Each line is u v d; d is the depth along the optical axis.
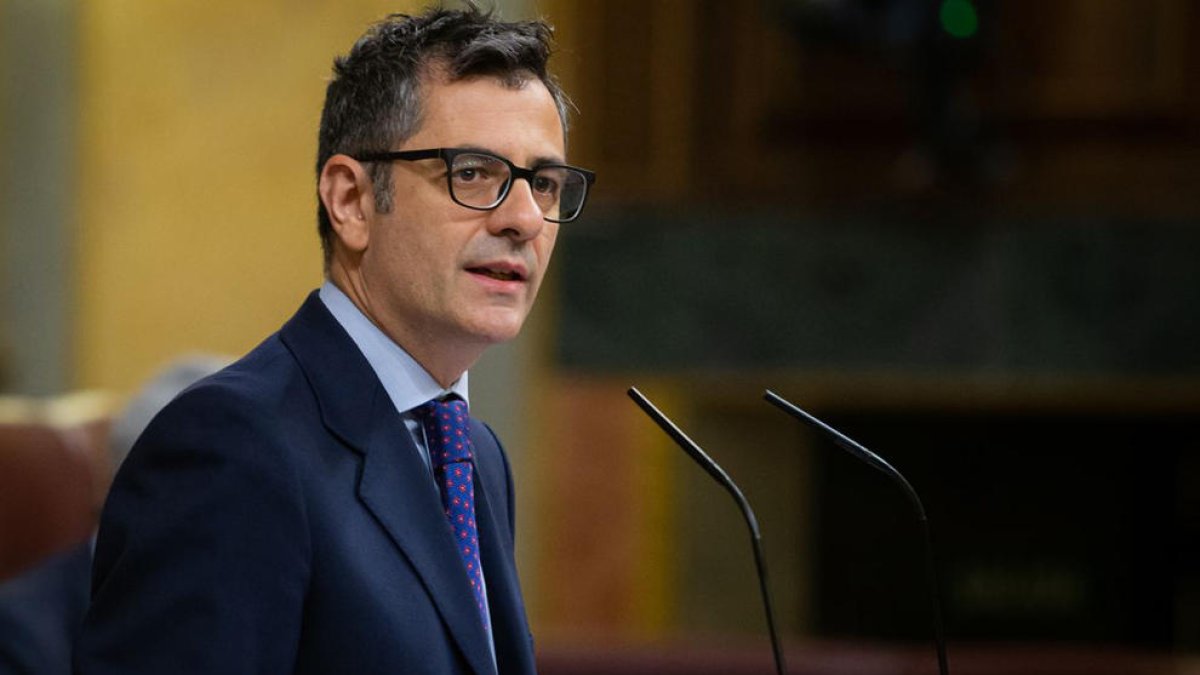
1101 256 11.49
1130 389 11.55
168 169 11.12
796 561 13.07
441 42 3.08
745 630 12.63
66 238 11.09
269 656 2.75
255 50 11.09
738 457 12.43
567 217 3.17
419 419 3.18
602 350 11.77
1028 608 13.80
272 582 2.77
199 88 11.10
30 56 11.05
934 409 13.14
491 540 3.30
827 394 11.81
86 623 2.79
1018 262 11.52
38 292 11.09
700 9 12.31
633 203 11.83
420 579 2.94
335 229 3.13
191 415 2.86
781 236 11.66
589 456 11.78
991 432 13.65
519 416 11.71
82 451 6.43
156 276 11.13
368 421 3.02
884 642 13.76
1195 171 11.91
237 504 2.78
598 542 11.81
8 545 6.28
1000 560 13.78
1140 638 13.82
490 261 3.02
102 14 11.09
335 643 2.82
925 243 11.57
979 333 11.55
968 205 11.52
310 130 11.08
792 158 12.28
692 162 12.30
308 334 3.10
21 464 6.32
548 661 6.73
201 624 2.70
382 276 3.09
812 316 11.64
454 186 3.01
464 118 3.02
